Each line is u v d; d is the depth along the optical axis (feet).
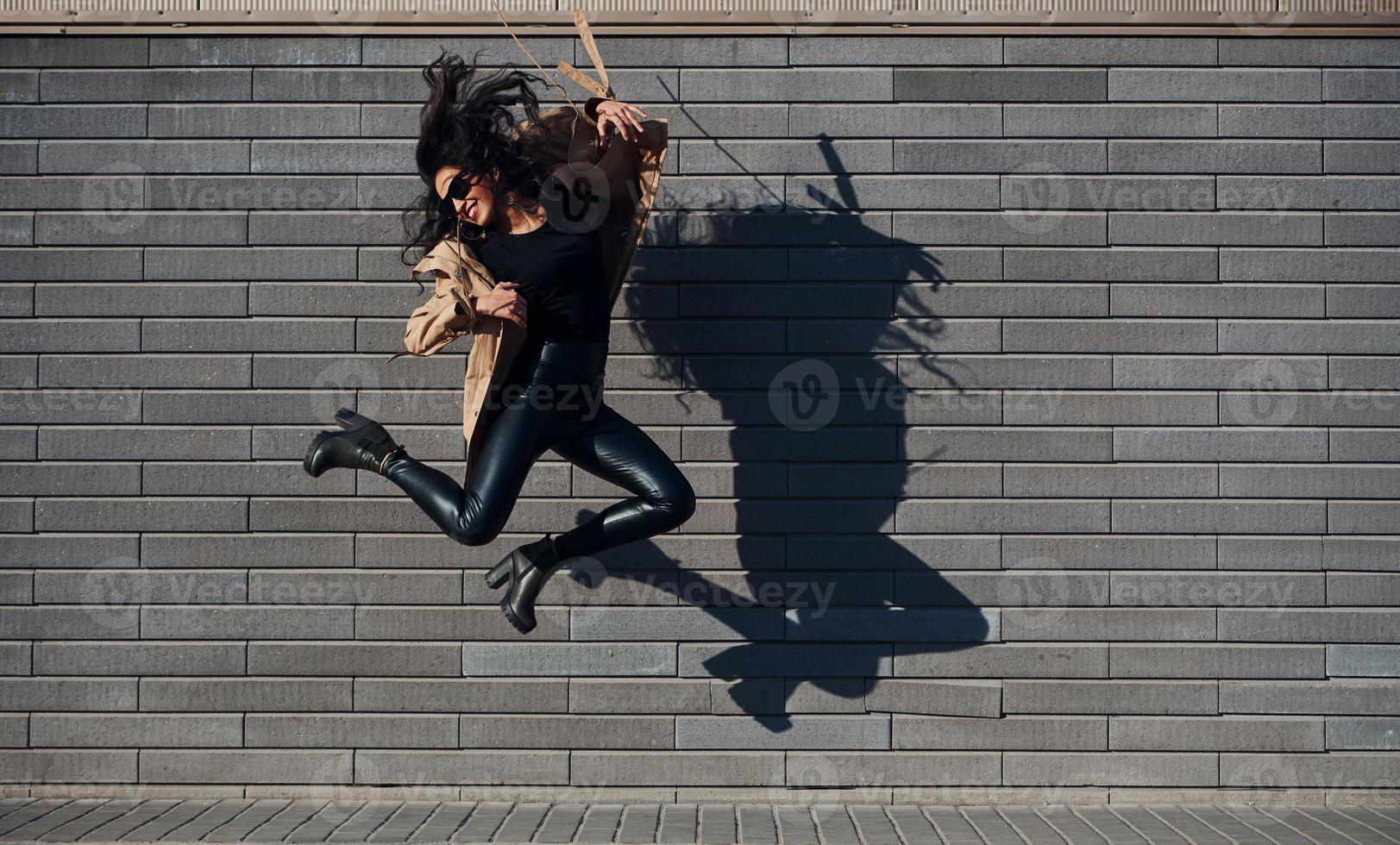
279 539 15.78
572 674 15.70
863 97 15.90
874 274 15.87
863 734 15.62
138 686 15.67
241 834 13.91
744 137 15.92
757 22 15.87
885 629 15.67
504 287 13.12
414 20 15.85
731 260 15.85
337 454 13.79
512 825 14.35
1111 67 15.93
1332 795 15.48
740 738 15.64
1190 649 15.65
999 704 15.58
